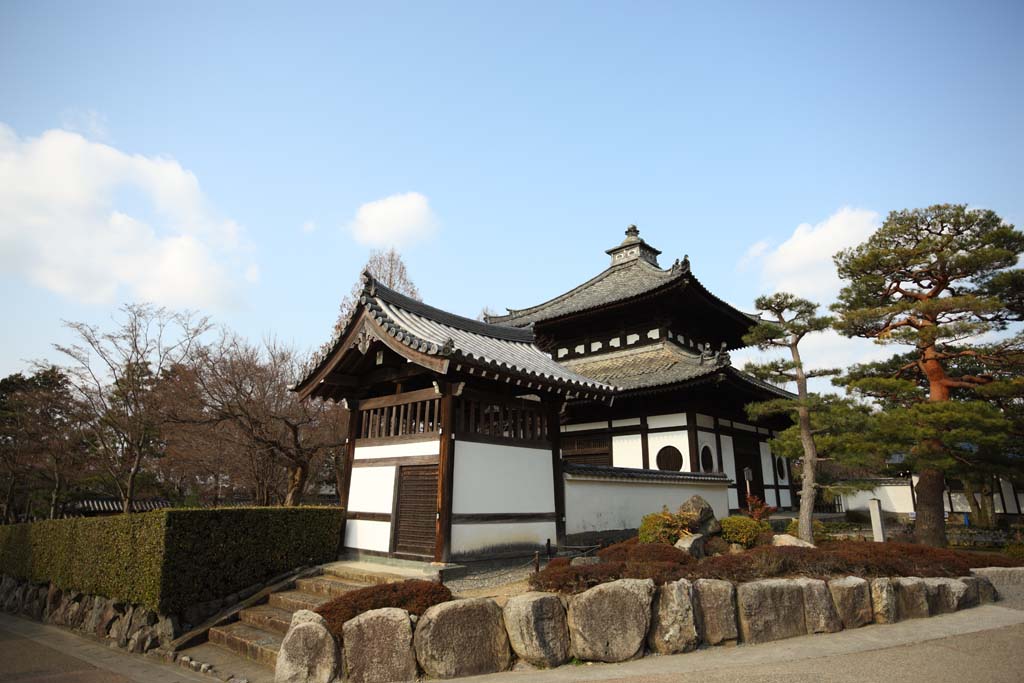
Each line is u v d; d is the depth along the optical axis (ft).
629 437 74.69
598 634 26.48
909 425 53.62
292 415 75.97
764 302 55.16
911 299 67.31
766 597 29.76
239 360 75.56
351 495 44.80
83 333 71.51
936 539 62.03
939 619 33.53
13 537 64.28
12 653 37.65
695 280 77.36
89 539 46.50
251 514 39.81
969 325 55.06
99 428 76.89
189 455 73.05
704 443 71.20
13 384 108.37
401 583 28.53
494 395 41.42
